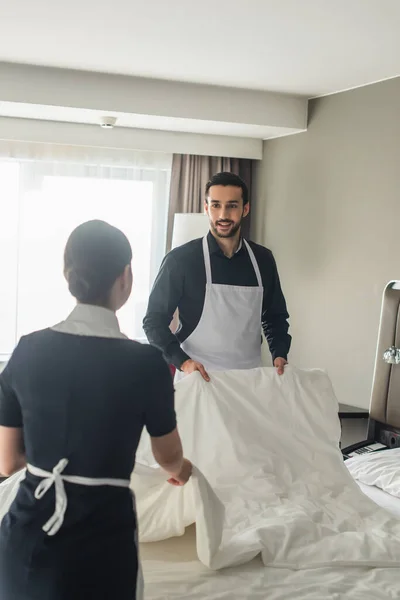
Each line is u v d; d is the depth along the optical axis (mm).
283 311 2885
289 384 2469
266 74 3678
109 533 1277
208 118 4031
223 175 2699
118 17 2803
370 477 2834
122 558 1285
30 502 1298
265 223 4836
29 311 4699
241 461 2297
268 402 2428
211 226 2746
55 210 4680
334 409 2498
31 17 2828
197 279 2725
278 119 4203
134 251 4867
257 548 1896
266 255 2855
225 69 3596
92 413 1294
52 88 3707
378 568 1923
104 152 4715
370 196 3854
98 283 1365
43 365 1326
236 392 2402
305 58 3342
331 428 2463
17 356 1366
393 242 3707
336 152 4094
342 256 4078
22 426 1398
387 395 3359
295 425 2434
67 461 1289
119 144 4465
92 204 4746
